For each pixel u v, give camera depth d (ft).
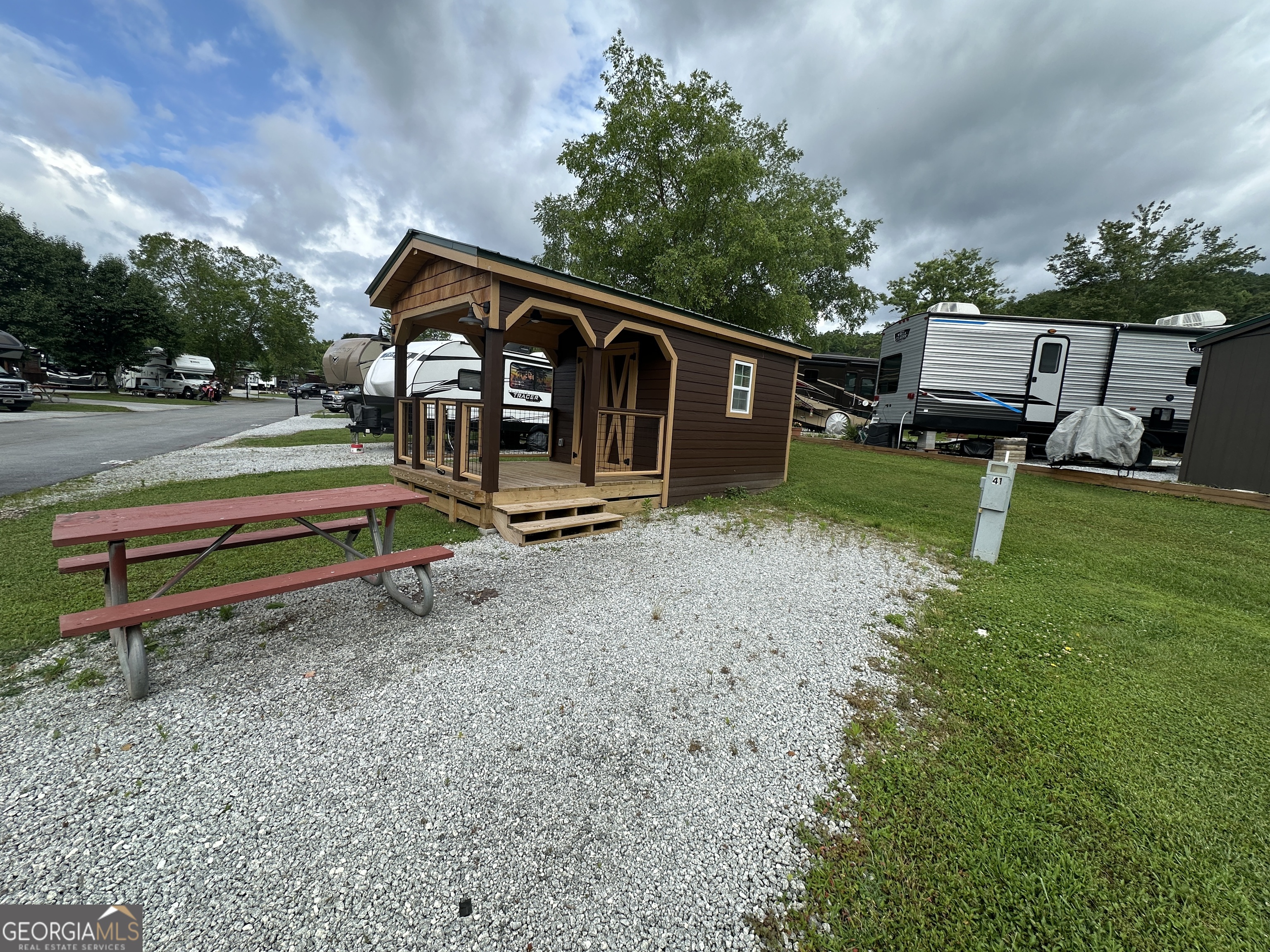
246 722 7.68
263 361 160.56
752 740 7.88
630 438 25.11
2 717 7.55
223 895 5.17
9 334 63.77
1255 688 9.79
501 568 14.83
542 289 17.76
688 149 43.96
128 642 7.83
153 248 136.77
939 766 7.42
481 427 17.20
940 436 52.60
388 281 21.71
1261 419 25.30
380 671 9.17
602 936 5.01
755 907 5.36
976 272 91.71
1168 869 5.83
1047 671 10.21
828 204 67.00
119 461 29.76
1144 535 20.84
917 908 5.37
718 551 17.52
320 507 9.94
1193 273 76.69
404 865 5.60
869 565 16.70
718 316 46.98
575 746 7.56
